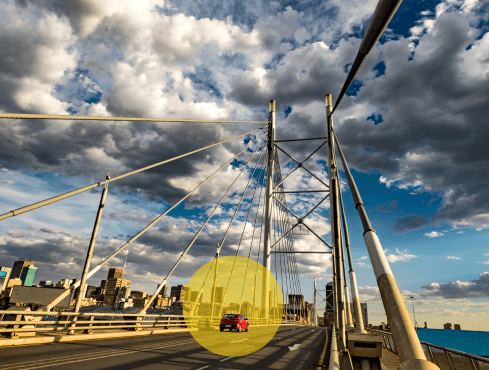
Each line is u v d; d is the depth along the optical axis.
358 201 8.12
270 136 65.75
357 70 9.06
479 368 6.75
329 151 40.09
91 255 16.61
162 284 23.16
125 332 19.41
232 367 10.30
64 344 13.65
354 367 7.45
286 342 21.45
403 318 4.41
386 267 5.46
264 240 58.25
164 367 9.39
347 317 19.86
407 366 3.71
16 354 10.27
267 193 62.09
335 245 20.67
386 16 5.77
